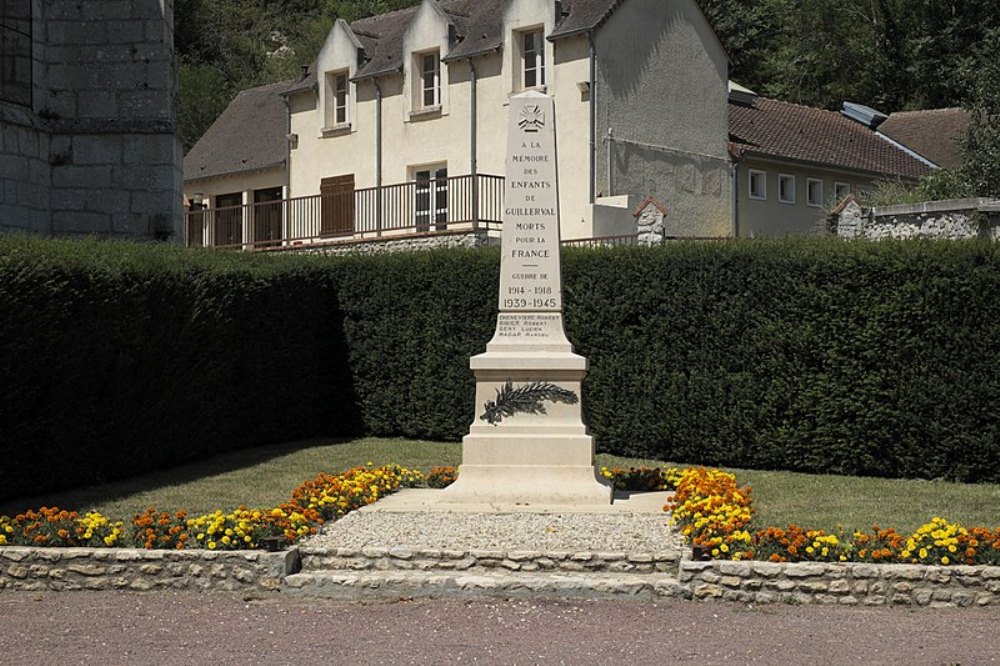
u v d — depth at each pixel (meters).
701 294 19.23
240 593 10.35
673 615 9.53
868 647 8.53
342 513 12.98
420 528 11.87
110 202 21.62
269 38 69.44
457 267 21.77
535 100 14.12
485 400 13.84
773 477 17.73
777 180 37.03
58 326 15.61
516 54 33.00
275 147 41.28
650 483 15.30
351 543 11.12
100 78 21.69
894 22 49.31
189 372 18.86
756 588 10.02
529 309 14.00
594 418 20.28
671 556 10.52
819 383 18.20
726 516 11.36
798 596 9.99
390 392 22.55
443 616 9.47
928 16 48.47
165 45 21.77
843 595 9.97
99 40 21.67
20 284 14.77
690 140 34.22
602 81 31.78
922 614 9.67
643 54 32.91
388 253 22.62
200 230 37.62
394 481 15.16
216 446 19.98
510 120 14.12
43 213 21.30
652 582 10.08
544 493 13.46
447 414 21.86
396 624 9.20
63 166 21.55
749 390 18.77
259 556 10.41
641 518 12.41
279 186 40.56
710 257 19.17
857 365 17.94
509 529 11.78
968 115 42.69
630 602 10.00
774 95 50.28
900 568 9.95
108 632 8.99
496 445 13.72
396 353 22.47
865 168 39.25
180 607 9.88
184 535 10.88
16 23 20.92
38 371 15.32
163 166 21.66
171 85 22.16
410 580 10.17
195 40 66.56
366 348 22.78
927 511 14.63
